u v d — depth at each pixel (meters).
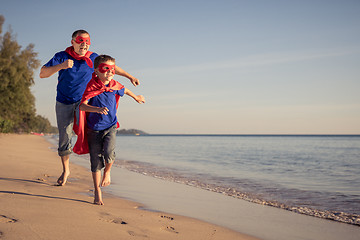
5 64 31.16
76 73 4.11
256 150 28.33
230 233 3.17
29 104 36.84
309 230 3.54
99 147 3.65
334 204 5.15
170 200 4.85
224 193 5.96
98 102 3.55
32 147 16.98
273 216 4.18
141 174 8.40
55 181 5.26
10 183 4.51
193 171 10.02
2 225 2.33
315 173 10.38
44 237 2.18
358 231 3.56
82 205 3.47
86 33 4.04
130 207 3.95
